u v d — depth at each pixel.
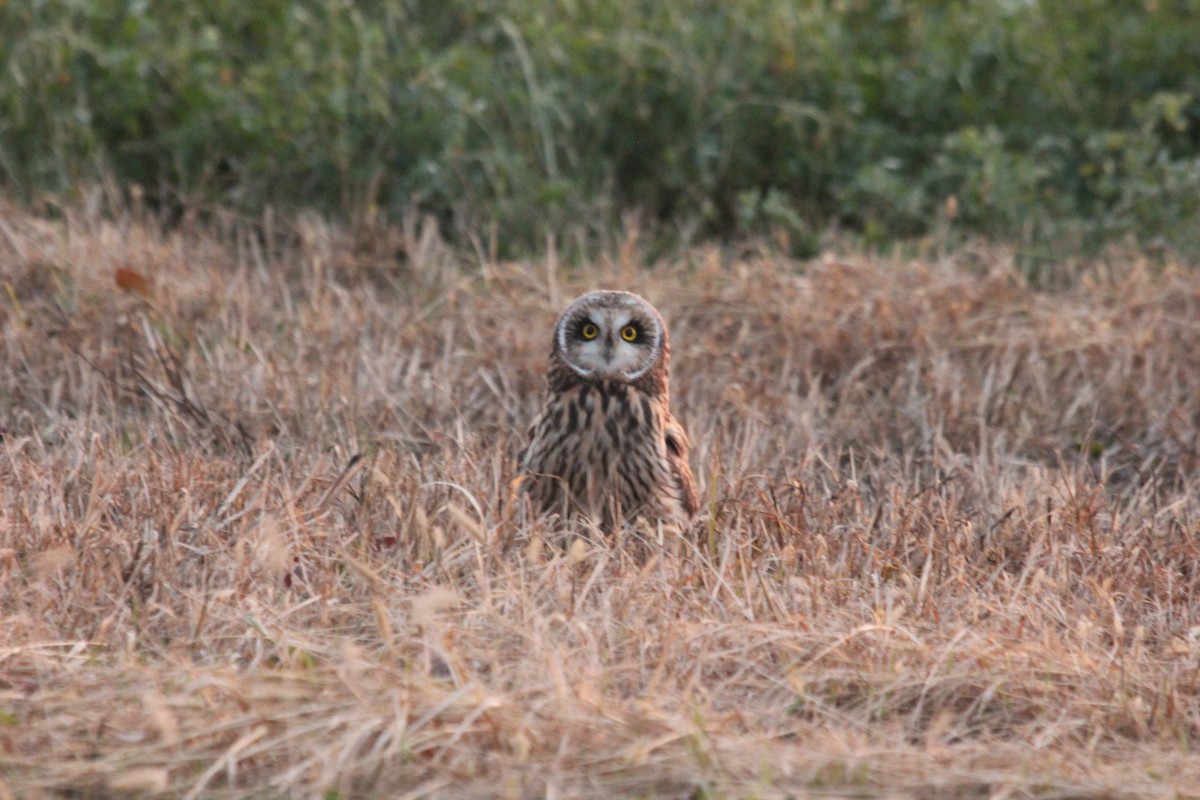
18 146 21.08
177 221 21.09
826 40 22.72
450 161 20.84
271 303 18.16
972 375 16.92
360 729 8.35
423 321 17.69
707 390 16.39
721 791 8.23
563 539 12.27
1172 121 21.48
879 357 17.11
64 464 12.94
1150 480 14.27
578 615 10.07
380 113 21.34
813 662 9.69
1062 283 19.97
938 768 8.60
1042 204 21.45
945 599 11.02
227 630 9.94
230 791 8.16
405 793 8.20
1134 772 8.77
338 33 22.03
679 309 18.08
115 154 21.44
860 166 21.94
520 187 20.86
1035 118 22.70
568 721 8.66
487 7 23.31
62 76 21.02
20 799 8.08
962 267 19.44
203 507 11.70
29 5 21.55
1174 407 16.45
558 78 22.28
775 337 17.47
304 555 10.98
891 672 9.76
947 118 22.83
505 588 10.60
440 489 12.31
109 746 8.52
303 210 20.78
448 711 8.70
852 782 8.45
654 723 8.70
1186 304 18.48
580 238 19.98
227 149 21.36
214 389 15.48
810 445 14.44
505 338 17.02
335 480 12.35
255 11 22.69
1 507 11.66
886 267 18.89
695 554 11.22
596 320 12.66
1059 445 15.95
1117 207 21.09
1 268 17.83
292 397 15.31
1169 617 11.20
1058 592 11.28
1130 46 23.39
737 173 22.03
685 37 22.45
